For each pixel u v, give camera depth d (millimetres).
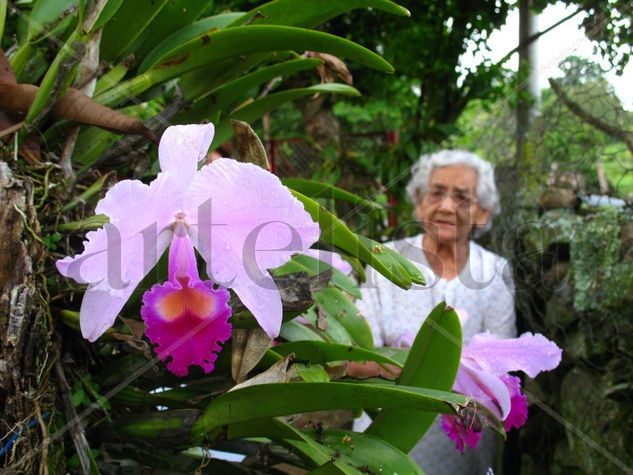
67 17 962
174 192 789
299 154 3424
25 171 877
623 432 1297
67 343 878
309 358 957
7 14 1125
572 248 1390
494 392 980
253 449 992
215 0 2945
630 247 1397
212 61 994
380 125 3770
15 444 757
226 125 1144
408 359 938
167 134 790
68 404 834
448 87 2812
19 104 896
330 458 845
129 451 938
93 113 896
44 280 809
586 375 1340
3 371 751
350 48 938
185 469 946
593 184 1350
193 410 856
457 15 2715
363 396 754
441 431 1252
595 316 1366
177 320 829
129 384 917
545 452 1293
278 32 921
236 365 858
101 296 773
